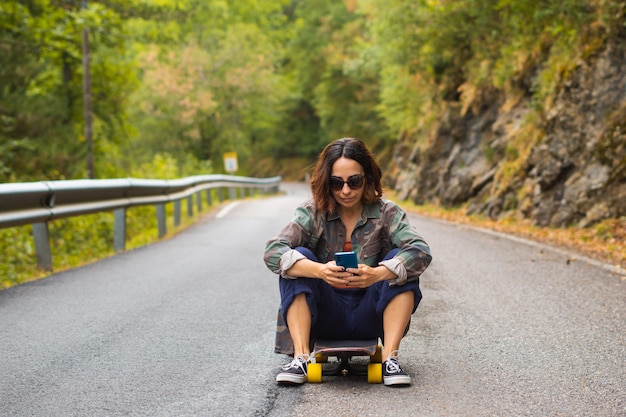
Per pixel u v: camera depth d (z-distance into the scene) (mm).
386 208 4129
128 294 6992
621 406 3654
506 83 18766
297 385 4035
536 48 17531
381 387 3986
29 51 22391
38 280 7871
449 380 4117
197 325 5629
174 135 47688
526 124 16312
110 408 3678
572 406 3654
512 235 12688
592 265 8812
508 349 4840
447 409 3600
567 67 14453
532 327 5496
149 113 46531
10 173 18594
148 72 46219
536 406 3650
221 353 4785
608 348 4863
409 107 27156
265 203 24547
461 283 7520
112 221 15578
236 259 9555
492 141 18891
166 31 28156
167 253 10273
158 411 3621
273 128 67500
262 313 6086
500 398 3783
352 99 49219
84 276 8141
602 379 4137
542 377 4180
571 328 5461
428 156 23547
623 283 7512
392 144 44844
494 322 5676
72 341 5129
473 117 21172
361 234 4113
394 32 22156
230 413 3578
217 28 54469
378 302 3998
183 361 4586
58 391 3977
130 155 29391
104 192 10031
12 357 4711
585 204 12477
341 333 4184
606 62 13445
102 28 24438
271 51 54469
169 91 46031
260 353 4781
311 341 4211
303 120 68250
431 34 21297
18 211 7828
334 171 3986
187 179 16766
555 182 13516
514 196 15375
